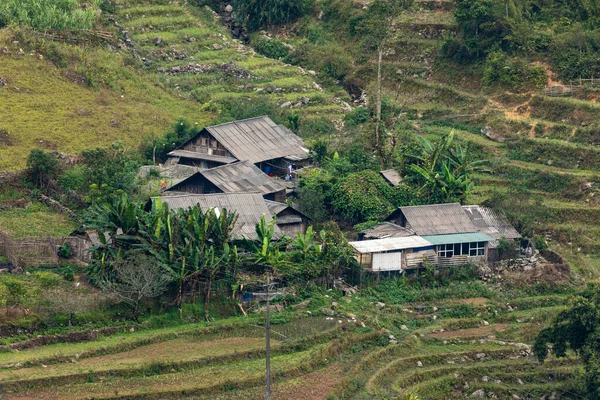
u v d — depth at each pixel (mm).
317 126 129375
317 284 94688
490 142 128875
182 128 120188
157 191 105125
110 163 107125
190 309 87688
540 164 124500
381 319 91875
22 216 99750
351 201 106938
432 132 131000
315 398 77375
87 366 77562
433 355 87000
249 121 121188
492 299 97875
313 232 98500
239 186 105562
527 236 105938
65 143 115250
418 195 108938
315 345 85688
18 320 81500
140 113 126812
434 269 99562
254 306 90312
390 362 85250
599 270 105562
